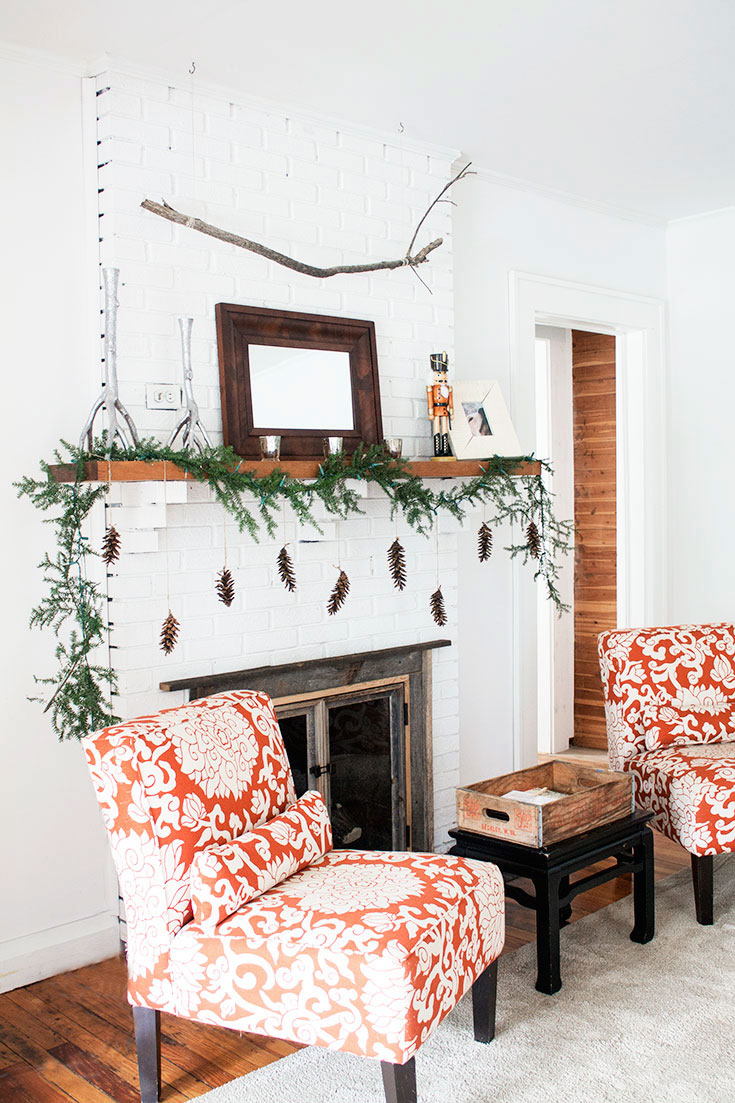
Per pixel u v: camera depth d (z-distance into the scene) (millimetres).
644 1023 2414
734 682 3434
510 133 3504
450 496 3527
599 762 4914
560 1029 2398
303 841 2295
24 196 2736
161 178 2875
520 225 4105
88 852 2883
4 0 2445
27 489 2695
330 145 3293
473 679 3918
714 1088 2139
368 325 3326
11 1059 2363
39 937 2789
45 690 2795
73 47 2717
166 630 2783
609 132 3521
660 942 2871
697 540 4812
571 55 2879
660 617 4855
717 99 3244
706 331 4727
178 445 2869
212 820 2150
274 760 2422
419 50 2805
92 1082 2260
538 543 3707
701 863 2973
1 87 2691
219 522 2994
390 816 3449
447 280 3654
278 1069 2291
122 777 2088
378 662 3363
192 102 2943
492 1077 2203
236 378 2961
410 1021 1870
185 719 2244
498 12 2592
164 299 2871
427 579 3592
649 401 4766
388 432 3447
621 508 4867
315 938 1949
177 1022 2537
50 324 2787
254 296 3074
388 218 3465
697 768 3016
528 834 2594
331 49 2779
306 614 3217
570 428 5113
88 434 2643
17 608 2744
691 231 4746
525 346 4113
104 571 2850
